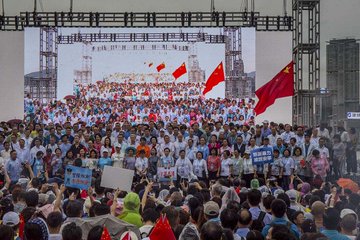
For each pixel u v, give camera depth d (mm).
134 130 18234
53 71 24516
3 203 7672
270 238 5492
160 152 17609
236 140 17812
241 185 11852
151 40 24609
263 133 19484
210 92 24375
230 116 24219
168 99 24469
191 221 7020
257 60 24500
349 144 18141
